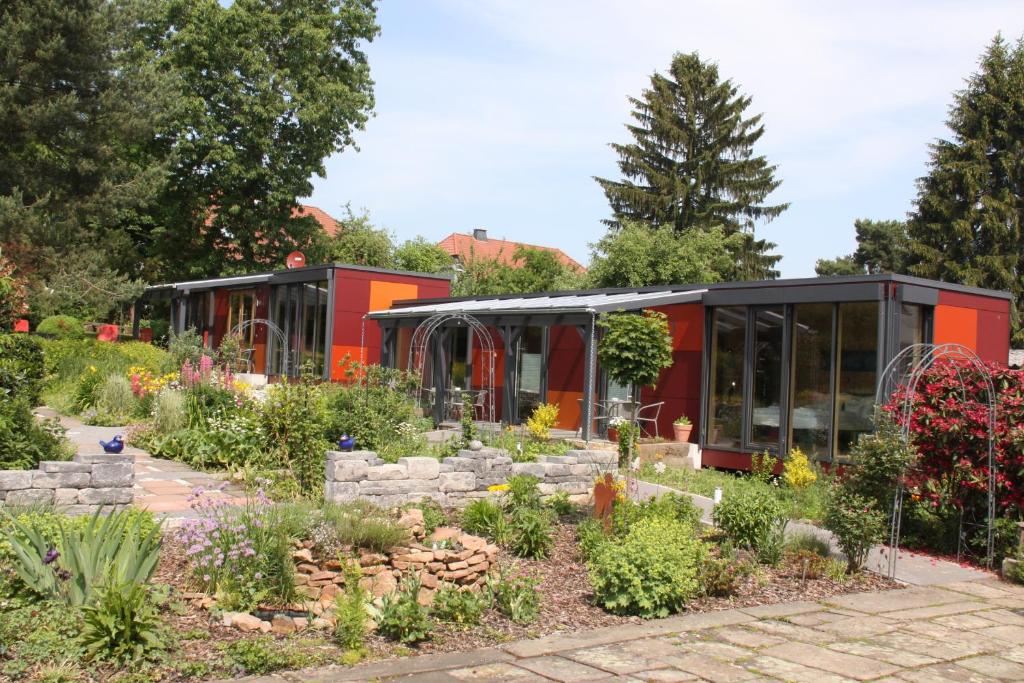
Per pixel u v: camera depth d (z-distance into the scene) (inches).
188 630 239.0
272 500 409.7
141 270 1401.3
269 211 1395.2
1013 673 246.8
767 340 610.2
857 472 397.4
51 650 214.1
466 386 846.5
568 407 740.0
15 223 908.0
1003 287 1496.1
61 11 935.7
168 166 1093.8
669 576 299.6
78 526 281.4
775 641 270.1
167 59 1289.4
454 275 1610.5
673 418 674.2
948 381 426.9
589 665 238.5
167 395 589.9
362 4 1429.6
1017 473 401.7
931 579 372.5
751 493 396.2
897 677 238.1
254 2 1323.8
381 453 488.7
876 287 544.1
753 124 1836.9
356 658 234.2
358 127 1408.7
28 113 926.4
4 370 552.1
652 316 556.1
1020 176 1557.6
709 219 1779.0
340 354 935.0
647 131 1831.9
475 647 253.9
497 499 417.7
